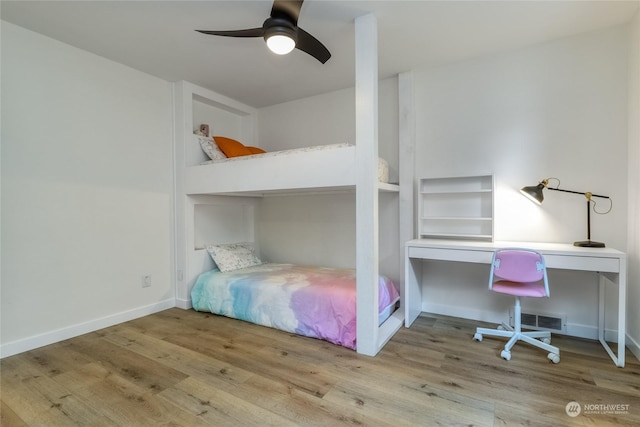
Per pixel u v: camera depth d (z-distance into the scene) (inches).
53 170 96.3
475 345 92.5
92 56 105.6
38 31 91.9
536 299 103.4
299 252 152.1
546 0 78.4
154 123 124.8
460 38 96.8
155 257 125.3
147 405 65.4
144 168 121.4
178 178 131.1
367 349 87.4
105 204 109.0
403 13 83.5
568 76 97.8
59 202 97.6
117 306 112.4
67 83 99.5
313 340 98.3
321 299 99.4
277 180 106.0
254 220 163.5
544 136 101.4
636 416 60.4
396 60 111.6
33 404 65.9
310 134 147.9
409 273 107.7
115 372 78.5
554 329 100.4
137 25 89.4
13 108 88.2
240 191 114.9
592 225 95.3
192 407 64.7
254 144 162.7
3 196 86.5
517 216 105.5
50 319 95.3
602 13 84.6
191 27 90.7
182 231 130.4
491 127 109.0
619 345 78.6
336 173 94.3
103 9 81.6
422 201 119.3
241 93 143.1
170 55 107.2
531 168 103.4
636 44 84.8
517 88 104.7
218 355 87.7
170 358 86.0
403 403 65.1
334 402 65.8
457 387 70.6
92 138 105.6
